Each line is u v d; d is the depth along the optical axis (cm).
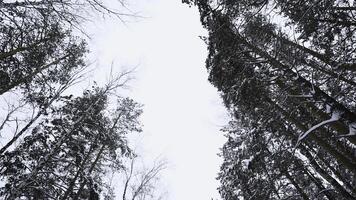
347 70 761
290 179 1195
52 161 1145
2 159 1084
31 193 1132
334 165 1294
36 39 665
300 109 930
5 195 1122
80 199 1417
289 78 792
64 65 1240
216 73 1133
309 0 668
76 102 1427
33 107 1238
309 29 760
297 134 1075
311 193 1395
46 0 381
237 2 795
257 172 1051
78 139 1373
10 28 573
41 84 1080
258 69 915
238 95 1038
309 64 785
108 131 1572
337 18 757
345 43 799
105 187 1388
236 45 962
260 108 1012
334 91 784
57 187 1163
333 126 771
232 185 1334
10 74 849
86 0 381
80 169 1264
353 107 902
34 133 1176
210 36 1097
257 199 1049
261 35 814
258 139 1049
